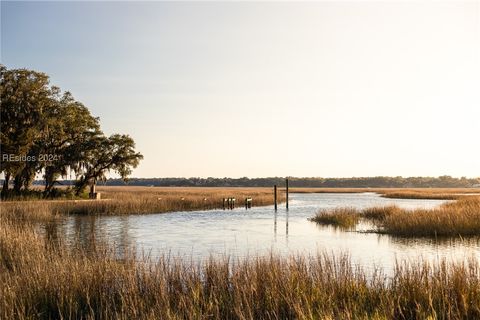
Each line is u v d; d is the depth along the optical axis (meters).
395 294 9.84
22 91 52.38
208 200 57.62
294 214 46.28
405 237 25.55
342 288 10.41
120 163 60.56
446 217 26.97
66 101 57.81
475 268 11.58
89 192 66.69
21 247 15.12
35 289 10.49
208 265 13.33
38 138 55.00
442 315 8.92
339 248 21.45
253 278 10.73
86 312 9.92
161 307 9.45
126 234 28.09
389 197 103.50
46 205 40.53
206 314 9.19
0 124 50.69
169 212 48.59
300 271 11.44
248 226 33.47
